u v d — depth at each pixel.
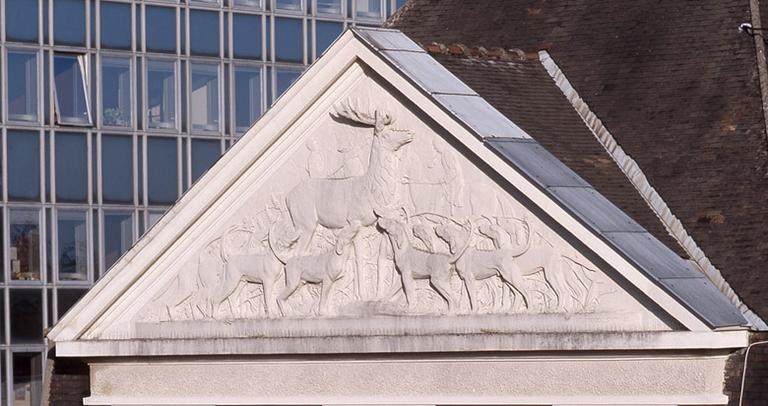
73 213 66.69
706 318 35.78
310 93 39.62
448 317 38.41
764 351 36.53
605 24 43.84
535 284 37.62
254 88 68.69
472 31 45.78
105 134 66.88
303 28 69.25
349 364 39.88
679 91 41.81
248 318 40.59
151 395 42.06
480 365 38.47
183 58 67.62
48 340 44.09
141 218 67.56
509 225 37.88
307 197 39.84
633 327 36.66
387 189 39.03
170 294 41.50
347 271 39.56
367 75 39.38
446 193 38.50
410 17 47.22
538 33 44.59
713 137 40.62
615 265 36.56
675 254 37.59
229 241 40.88
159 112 67.56
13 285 66.00
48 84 66.00
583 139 41.84
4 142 65.56
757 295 37.53
